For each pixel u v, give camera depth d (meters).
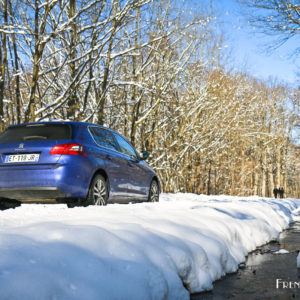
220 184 41.34
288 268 4.16
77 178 5.18
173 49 20.38
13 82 15.24
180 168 28.56
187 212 4.87
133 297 2.31
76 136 5.44
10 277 1.93
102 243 2.67
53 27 14.16
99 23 13.46
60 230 2.73
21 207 5.48
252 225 5.91
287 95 47.22
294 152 51.19
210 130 28.36
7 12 13.05
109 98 20.50
